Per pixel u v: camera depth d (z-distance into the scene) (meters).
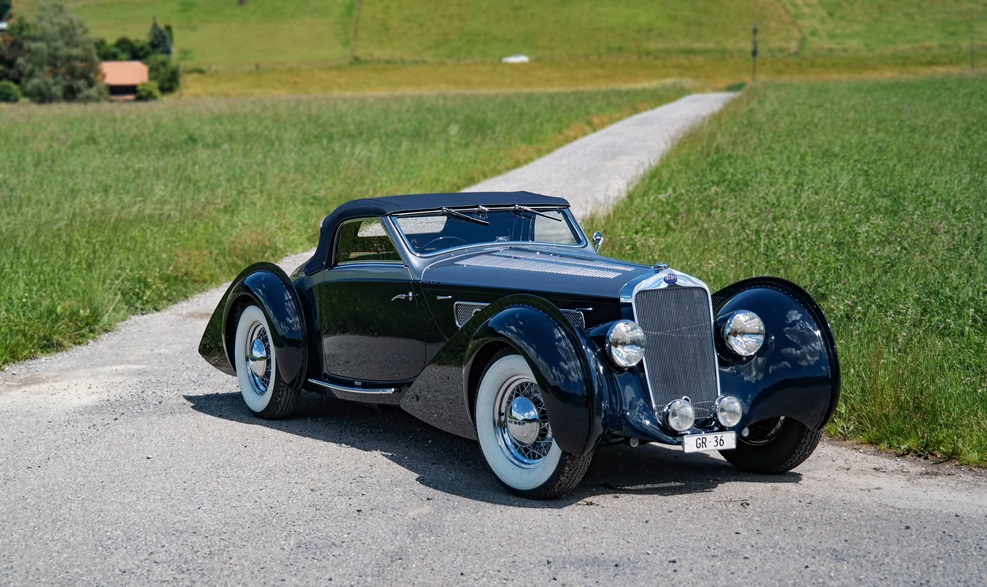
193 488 4.93
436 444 5.82
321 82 98.62
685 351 4.85
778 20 111.69
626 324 4.55
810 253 9.98
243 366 6.58
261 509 4.61
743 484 5.06
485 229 6.07
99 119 39.16
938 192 14.89
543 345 4.52
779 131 27.72
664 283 4.82
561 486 4.63
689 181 17.27
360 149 25.16
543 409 4.73
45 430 6.04
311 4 124.19
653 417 4.68
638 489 4.96
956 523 4.37
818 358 5.02
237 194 16.98
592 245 6.39
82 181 18.92
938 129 28.42
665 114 42.47
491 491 4.90
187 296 10.94
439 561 3.96
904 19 110.94
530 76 99.38
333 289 6.21
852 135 26.41
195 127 34.69
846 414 6.00
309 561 3.98
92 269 10.59
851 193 14.91
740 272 9.23
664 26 111.62
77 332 8.88
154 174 20.34
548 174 22.00
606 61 102.81
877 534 4.23
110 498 4.79
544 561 3.93
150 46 111.06
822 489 4.94
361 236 6.05
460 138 29.11
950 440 5.47
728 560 3.93
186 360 8.17
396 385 5.86
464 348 4.99
